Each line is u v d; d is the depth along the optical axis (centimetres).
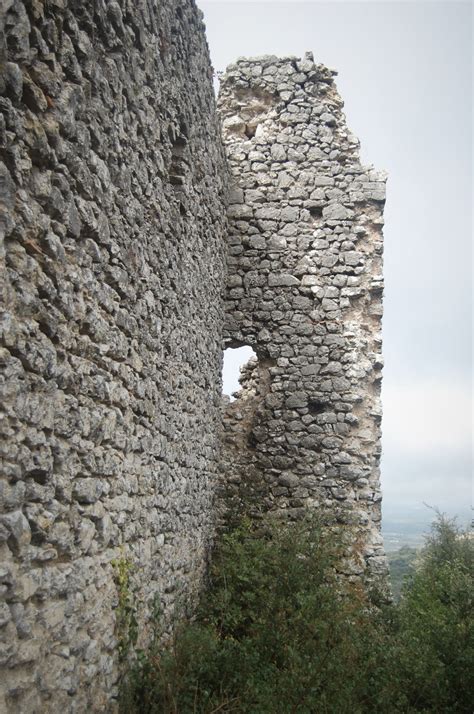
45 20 273
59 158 289
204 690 421
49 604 277
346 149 963
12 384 246
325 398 895
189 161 591
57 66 287
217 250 817
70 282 304
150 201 455
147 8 434
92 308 335
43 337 274
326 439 884
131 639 382
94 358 340
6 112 243
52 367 281
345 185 951
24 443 258
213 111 759
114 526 369
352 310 926
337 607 613
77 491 312
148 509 449
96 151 338
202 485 688
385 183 950
